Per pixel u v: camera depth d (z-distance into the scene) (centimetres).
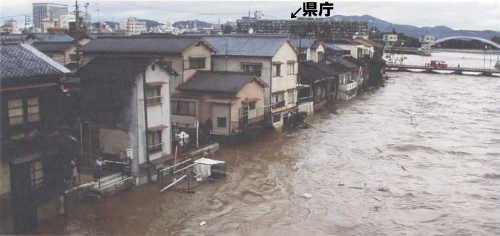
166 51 3509
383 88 7231
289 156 3131
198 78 3594
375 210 2208
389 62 11256
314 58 5622
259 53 3956
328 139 3659
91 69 2488
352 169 2859
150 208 2153
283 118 4112
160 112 2570
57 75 1909
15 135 1783
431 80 8512
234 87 3388
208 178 2581
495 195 2434
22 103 1805
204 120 3416
